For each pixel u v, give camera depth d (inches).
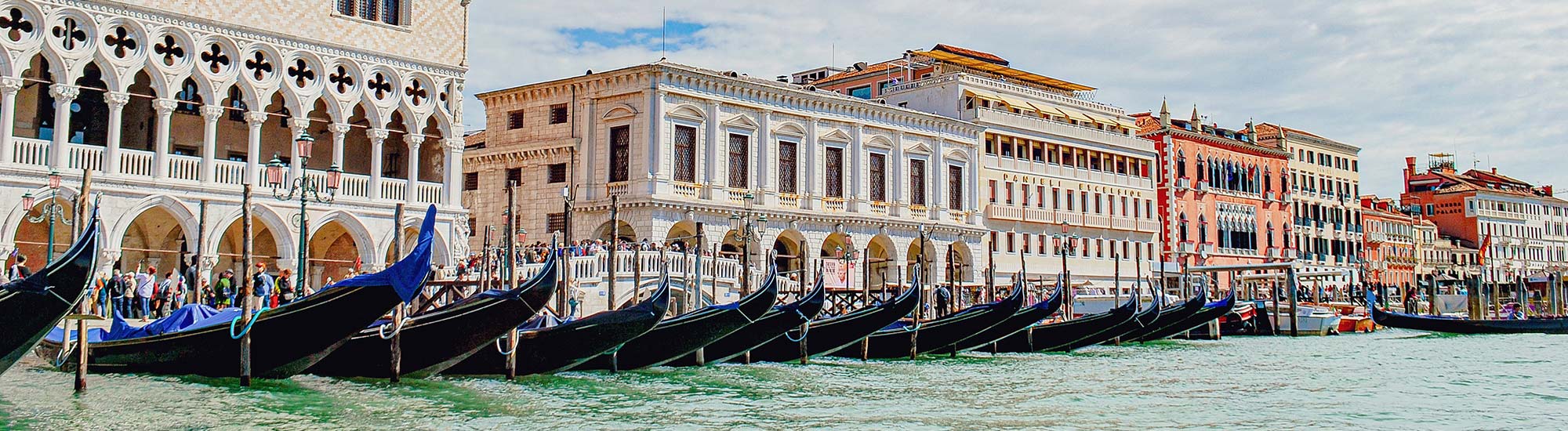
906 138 2199.8
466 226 1439.5
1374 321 2330.2
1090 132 2603.3
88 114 1310.3
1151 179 2760.8
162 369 943.7
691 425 840.3
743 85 1936.5
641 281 1497.3
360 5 1374.3
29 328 701.9
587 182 1884.8
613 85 1873.8
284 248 1294.3
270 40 1288.1
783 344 1259.8
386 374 967.0
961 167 2315.5
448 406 873.5
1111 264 2637.8
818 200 2039.9
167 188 1221.1
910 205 2194.9
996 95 2432.3
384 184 1371.8
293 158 1309.1
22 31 1143.6
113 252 1183.6
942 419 891.4
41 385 907.4
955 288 1904.5
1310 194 3336.6
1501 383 1215.6
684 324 1105.4
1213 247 2928.2
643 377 1088.8
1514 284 3339.1
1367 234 3668.8
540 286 919.7
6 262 1117.1
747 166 1956.2
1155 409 971.3
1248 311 2132.1
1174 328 1895.9
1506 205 4510.3
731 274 1640.0
